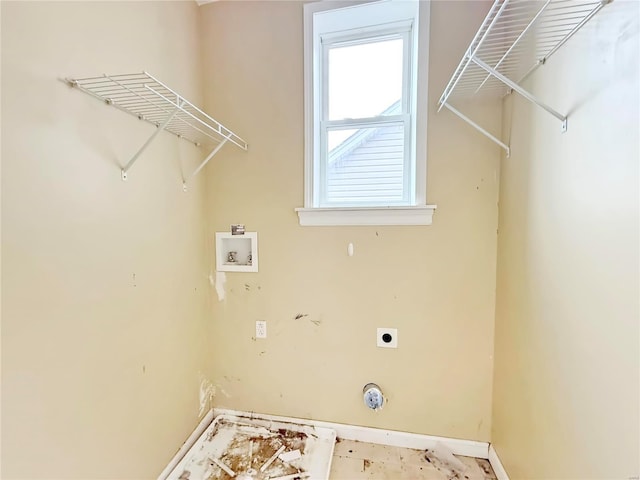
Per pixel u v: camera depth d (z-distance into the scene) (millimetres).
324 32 1743
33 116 875
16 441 849
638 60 660
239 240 1854
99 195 1101
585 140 853
